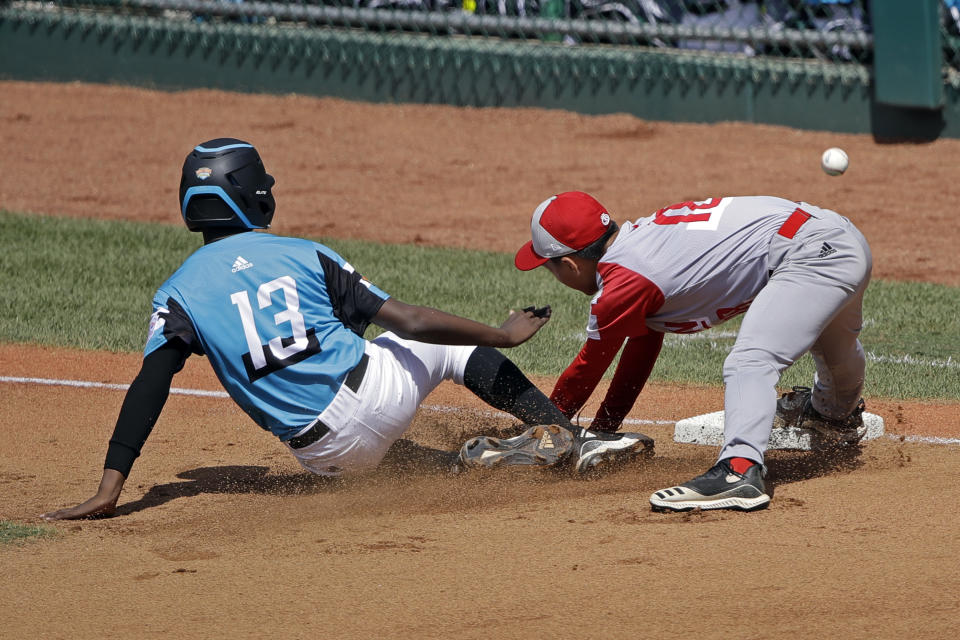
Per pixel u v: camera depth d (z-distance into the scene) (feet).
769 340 47.62
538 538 43.78
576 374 53.31
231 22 209.97
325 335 48.29
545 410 53.11
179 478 54.90
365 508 49.08
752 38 179.63
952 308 95.96
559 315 92.94
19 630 35.78
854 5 177.88
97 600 38.24
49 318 90.63
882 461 55.47
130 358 80.18
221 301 47.78
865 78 173.37
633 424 65.16
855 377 54.54
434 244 126.00
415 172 162.20
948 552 40.70
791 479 52.39
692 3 188.55
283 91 205.26
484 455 52.65
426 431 63.31
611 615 35.88
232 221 49.42
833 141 172.45
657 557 41.01
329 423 48.26
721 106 183.42
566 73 190.70
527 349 82.33
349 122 189.47
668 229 49.42
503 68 193.88
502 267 111.86
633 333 50.67
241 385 48.24
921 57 164.25
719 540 42.73
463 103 197.06
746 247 48.80
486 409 68.85
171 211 142.10
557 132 182.19
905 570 38.93
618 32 186.39
